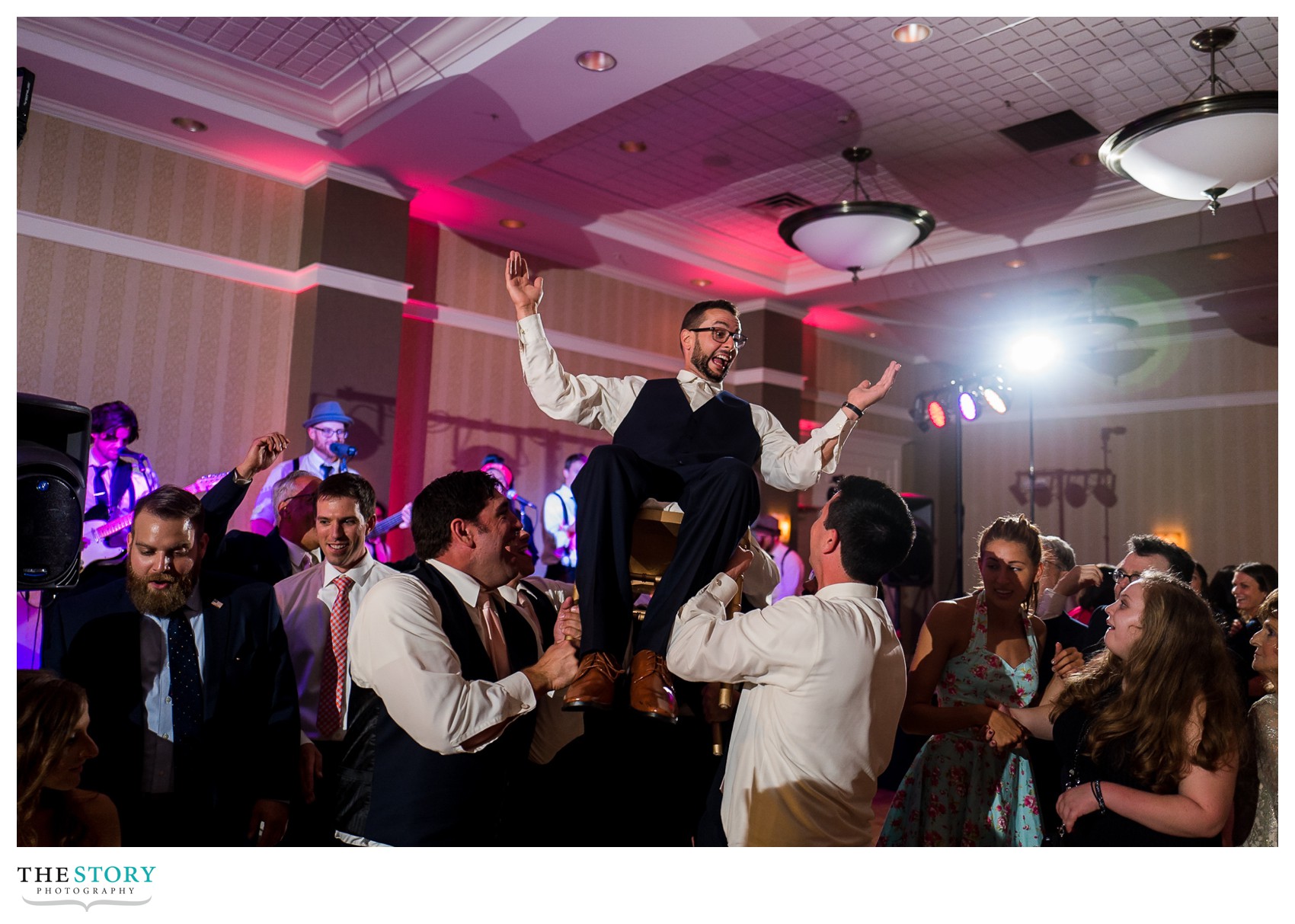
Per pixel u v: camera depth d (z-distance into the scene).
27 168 4.74
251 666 2.21
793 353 8.08
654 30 4.02
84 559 4.02
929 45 4.44
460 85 4.48
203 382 5.24
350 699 2.20
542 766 2.06
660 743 2.11
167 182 5.16
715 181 6.06
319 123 5.14
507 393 6.72
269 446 2.85
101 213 4.94
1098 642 2.39
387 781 1.80
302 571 2.79
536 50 4.17
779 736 1.72
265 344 5.47
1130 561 3.13
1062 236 6.29
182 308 5.20
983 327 9.07
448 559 1.89
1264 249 6.88
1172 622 1.83
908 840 2.30
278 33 4.48
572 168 5.89
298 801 2.39
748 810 1.75
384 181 5.59
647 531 1.94
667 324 7.74
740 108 5.10
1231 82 4.70
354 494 2.67
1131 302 8.27
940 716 2.19
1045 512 9.46
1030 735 2.21
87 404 4.87
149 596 2.08
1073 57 4.52
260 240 5.45
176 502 2.11
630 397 2.16
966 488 9.94
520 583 2.18
